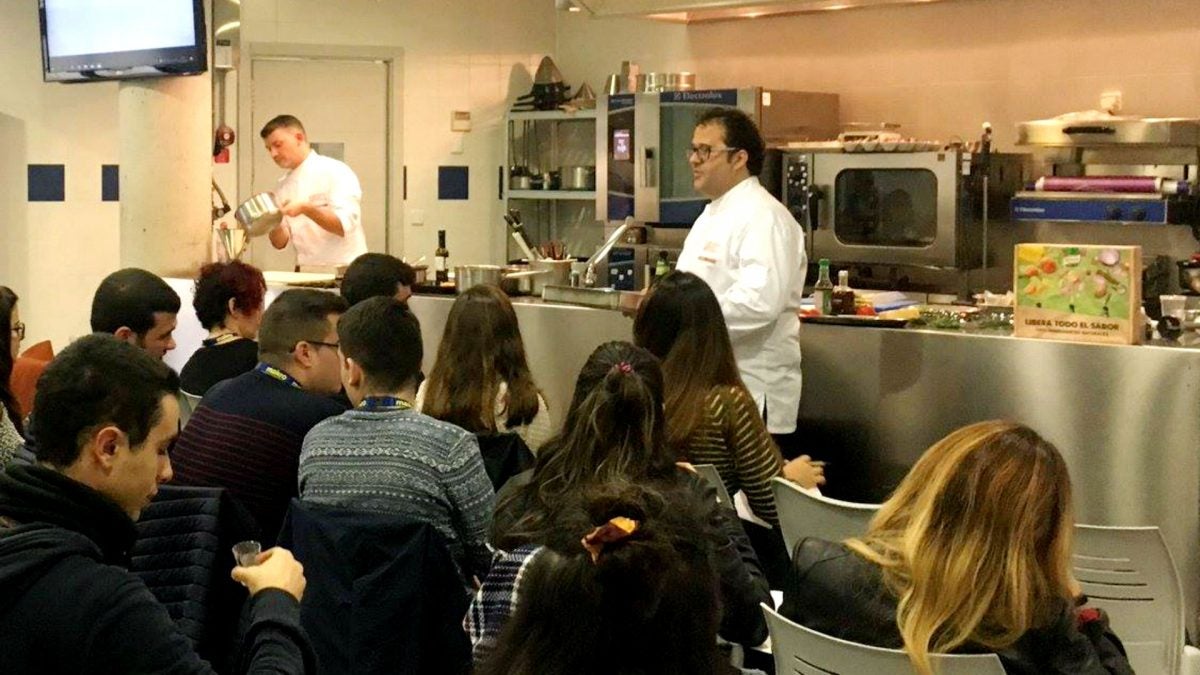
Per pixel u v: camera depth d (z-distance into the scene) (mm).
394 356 2885
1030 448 2061
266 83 8039
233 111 7949
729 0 6395
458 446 2855
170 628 1734
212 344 3986
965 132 6789
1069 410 3879
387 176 8359
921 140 6758
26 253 7477
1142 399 3744
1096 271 3809
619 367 2469
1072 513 2074
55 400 1766
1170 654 2840
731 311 4270
